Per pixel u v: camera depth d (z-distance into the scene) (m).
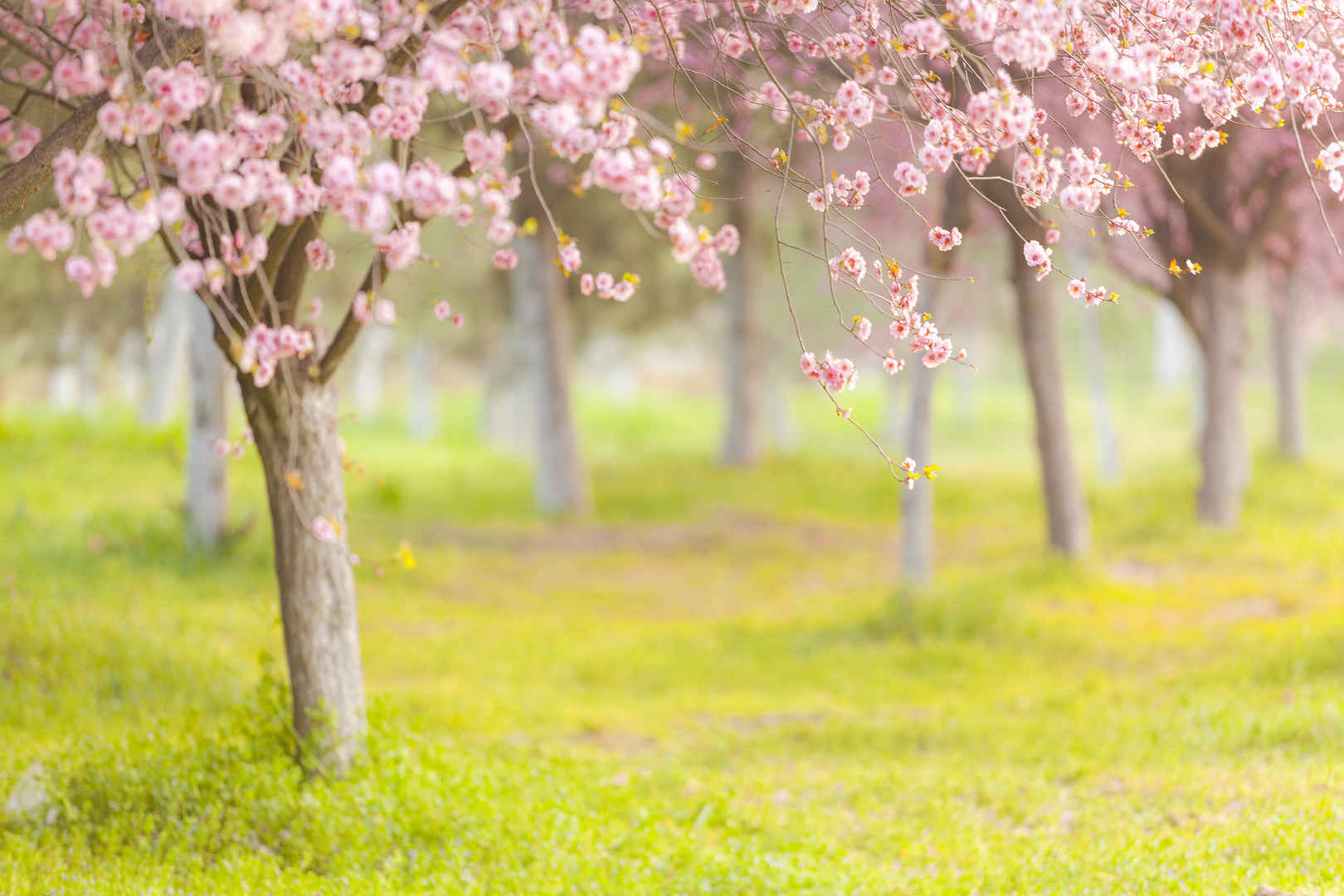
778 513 29.56
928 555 18.27
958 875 7.41
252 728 8.49
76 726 10.33
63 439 27.11
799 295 40.69
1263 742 9.80
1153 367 62.53
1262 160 18.17
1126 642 15.37
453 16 5.51
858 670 15.22
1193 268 5.85
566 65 4.39
